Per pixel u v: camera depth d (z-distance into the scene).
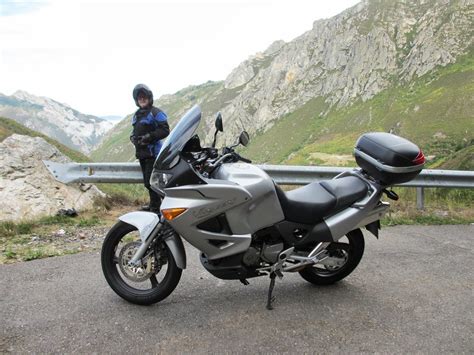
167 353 3.24
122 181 7.48
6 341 3.36
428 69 188.12
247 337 3.47
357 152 4.38
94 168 7.47
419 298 4.20
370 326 3.66
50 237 6.10
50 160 7.79
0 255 5.29
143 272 3.92
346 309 3.96
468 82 159.12
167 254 3.90
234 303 4.05
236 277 3.88
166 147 3.69
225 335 3.49
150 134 6.36
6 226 6.34
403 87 191.12
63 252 5.42
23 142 7.73
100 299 4.10
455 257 5.33
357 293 4.30
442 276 4.74
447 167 19.69
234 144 3.84
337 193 4.14
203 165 3.79
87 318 3.73
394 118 164.62
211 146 3.83
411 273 4.82
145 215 3.95
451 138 124.25
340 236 4.09
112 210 7.71
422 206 7.70
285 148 199.25
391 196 4.37
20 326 3.58
